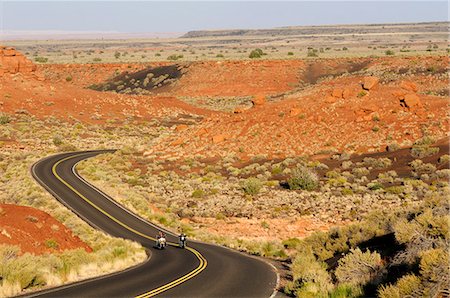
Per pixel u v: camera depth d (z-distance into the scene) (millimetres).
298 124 77500
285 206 48938
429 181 54250
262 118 81438
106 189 56875
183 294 18281
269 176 61906
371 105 76750
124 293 18016
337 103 80000
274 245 36500
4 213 30344
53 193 53781
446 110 74062
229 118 85500
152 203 53812
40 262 21047
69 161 75438
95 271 23453
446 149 62750
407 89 82750
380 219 25812
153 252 33094
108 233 41062
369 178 58250
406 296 12797
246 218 46438
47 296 17109
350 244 24234
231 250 35656
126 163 73250
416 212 21547
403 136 69938
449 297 12328
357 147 69500
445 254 12961
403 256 16031
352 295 15945
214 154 75438
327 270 22094
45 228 31062
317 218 44875
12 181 60312
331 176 59500
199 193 55312
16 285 17750
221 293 18734
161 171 69125
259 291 19344
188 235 42625
